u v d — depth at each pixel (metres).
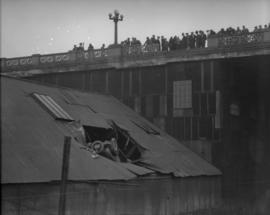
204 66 34.47
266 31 32.56
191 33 35.59
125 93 36.62
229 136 34.47
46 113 23.36
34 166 17.73
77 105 28.30
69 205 18.25
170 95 35.28
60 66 38.78
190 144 34.16
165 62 35.47
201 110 34.19
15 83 25.11
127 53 36.84
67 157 13.54
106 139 27.08
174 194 26.02
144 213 22.89
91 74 38.00
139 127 31.62
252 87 39.12
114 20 41.56
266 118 39.34
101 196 19.97
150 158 26.77
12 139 18.84
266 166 38.03
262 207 27.34
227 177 33.31
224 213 26.17
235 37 33.50
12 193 16.25
